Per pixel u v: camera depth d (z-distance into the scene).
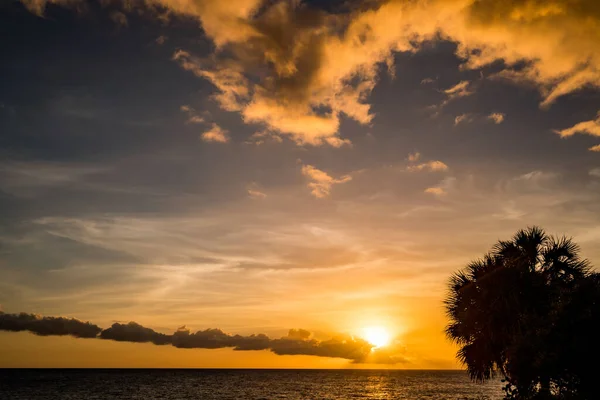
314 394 100.81
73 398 86.94
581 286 19.94
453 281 25.06
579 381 19.03
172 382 157.12
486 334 22.78
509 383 21.09
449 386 139.00
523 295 22.22
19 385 127.62
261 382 164.88
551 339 19.17
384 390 115.94
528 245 24.39
